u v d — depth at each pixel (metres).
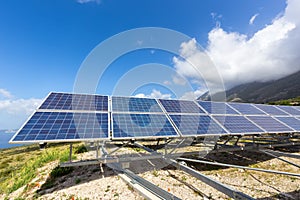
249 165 4.17
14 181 4.10
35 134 2.70
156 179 3.11
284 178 3.37
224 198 2.49
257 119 5.07
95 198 2.45
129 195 2.47
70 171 3.71
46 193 2.76
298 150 5.78
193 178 3.23
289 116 6.04
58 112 3.42
